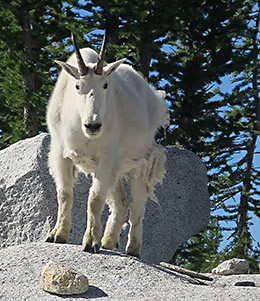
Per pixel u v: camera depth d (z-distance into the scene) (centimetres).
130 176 1722
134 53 4194
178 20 4069
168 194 2667
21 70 3966
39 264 1453
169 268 1728
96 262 1474
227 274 1872
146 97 1775
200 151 4441
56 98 1631
